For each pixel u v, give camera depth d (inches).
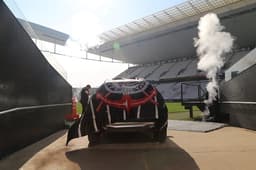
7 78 237.6
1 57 223.1
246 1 1560.0
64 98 490.3
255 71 335.3
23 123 277.6
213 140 297.0
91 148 271.3
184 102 586.6
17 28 266.5
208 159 213.2
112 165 204.2
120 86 271.1
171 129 400.8
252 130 357.1
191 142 289.6
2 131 225.0
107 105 261.7
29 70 301.4
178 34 2052.2
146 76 2509.8
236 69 498.0
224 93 481.7
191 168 190.4
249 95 358.3
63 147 280.1
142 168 194.5
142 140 310.2
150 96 267.4
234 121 428.5
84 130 269.1
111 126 271.6
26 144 285.9
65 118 477.1
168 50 2421.3
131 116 259.3
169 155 231.8
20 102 272.4
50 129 384.5
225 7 1658.5
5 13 234.1
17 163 213.0
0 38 221.8
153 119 267.1
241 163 197.9
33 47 318.0
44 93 360.5
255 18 1657.2
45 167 201.0
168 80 2263.8
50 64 394.0
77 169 195.2
